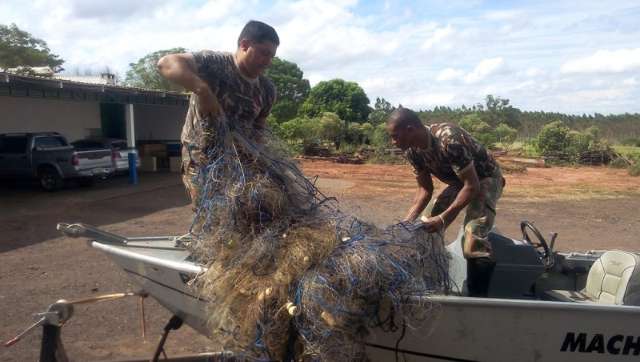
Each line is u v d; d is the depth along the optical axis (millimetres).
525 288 4160
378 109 44719
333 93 41531
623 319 3377
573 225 11477
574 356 3445
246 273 3168
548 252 4586
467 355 3422
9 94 15344
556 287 4730
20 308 5797
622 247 9414
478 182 3996
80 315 5621
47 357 3613
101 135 21484
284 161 3637
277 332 3043
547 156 28266
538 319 3344
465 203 3902
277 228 3340
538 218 12281
